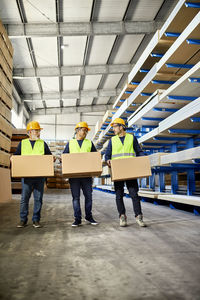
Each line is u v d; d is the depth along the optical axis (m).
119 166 3.21
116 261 1.88
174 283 1.47
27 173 3.18
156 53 5.57
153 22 10.26
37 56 12.38
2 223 3.60
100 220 3.84
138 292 1.35
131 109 8.05
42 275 1.60
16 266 1.78
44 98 17.28
